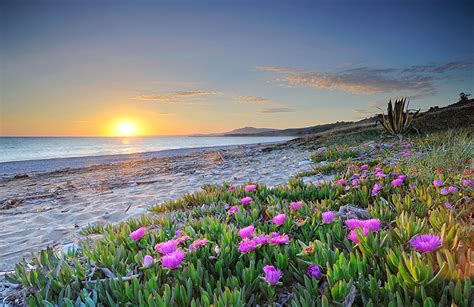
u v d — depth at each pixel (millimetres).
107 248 1962
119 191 7148
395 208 2539
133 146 49281
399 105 13922
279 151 17766
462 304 1059
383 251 1503
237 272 1588
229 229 2102
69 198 6645
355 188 3258
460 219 2141
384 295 1221
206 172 9547
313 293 1318
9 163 18938
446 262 1276
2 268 2602
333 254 1583
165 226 2697
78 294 1532
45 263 1919
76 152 32969
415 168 4258
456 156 4840
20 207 5934
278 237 1706
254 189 3822
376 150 8969
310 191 3586
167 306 1254
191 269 1489
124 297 1429
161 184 7727
